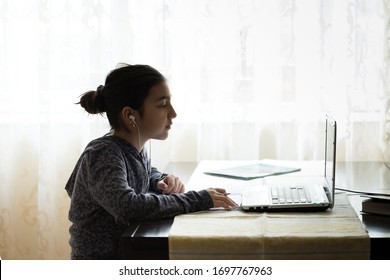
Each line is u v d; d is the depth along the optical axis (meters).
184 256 1.19
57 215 2.62
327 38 2.37
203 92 2.46
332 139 1.43
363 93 2.38
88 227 1.43
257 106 2.45
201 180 1.79
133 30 2.47
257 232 1.21
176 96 2.48
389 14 2.32
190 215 1.35
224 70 2.45
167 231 1.24
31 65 2.58
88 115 2.33
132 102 1.47
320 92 2.40
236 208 1.42
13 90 2.58
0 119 2.60
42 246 2.63
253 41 2.42
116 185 1.34
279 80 2.42
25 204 2.67
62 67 2.54
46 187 2.59
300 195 1.46
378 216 1.35
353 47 2.37
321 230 1.21
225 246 1.18
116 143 1.48
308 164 2.06
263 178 1.80
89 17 2.49
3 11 2.54
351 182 1.75
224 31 2.44
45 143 2.54
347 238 1.16
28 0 2.55
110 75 1.51
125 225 1.43
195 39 2.45
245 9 2.41
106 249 1.42
